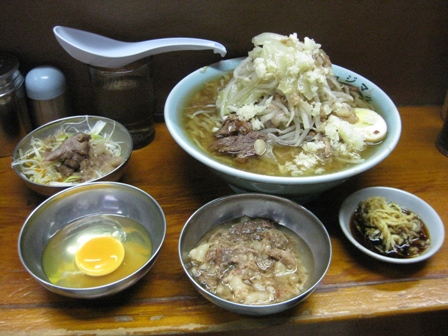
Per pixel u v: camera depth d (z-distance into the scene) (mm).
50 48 468
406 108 567
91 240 367
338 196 442
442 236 379
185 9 460
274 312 311
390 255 375
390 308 350
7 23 446
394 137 403
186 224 354
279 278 344
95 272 347
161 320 336
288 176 383
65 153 426
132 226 387
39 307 340
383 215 395
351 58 521
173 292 354
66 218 385
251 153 402
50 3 438
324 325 474
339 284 365
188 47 445
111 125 464
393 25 498
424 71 540
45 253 364
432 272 376
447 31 509
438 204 439
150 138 495
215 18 471
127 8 451
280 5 469
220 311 343
